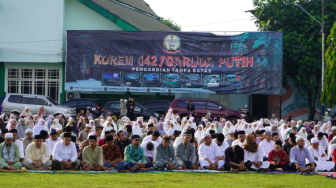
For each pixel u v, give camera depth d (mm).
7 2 31344
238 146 12508
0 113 24078
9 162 11461
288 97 32781
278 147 12945
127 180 10109
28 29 31328
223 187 9414
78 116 22422
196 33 29078
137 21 33719
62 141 12078
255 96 33281
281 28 32031
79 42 29297
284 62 31250
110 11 30516
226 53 29031
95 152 11984
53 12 31234
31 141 12789
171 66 29172
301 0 32000
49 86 31906
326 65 26500
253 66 28922
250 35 28891
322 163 13172
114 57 29234
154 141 13367
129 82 29203
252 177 11305
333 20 31578
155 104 28578
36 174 10805
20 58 31312
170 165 12289
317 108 32000
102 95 32062
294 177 11516
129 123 16797
